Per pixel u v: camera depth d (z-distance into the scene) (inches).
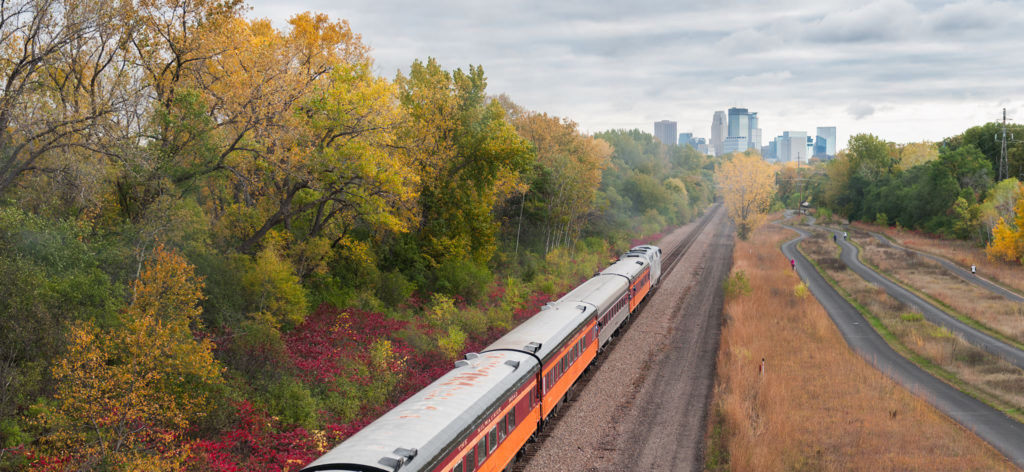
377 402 950.4
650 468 789.9
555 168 2495.1
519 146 1701.5
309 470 499.8
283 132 1021.8
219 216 1141.7
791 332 1480.1
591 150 2974.9
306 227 1336.1
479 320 1343.5
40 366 649.0
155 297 721.6
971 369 1230.9
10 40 788.0
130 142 856.9
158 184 884.6
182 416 666.2
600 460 813.2
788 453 797.9
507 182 1948.8
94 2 840.9
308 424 821.9
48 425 580.1
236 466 687.1
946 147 5300.2
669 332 1531.7
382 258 1560.0
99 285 754.8
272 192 1195.3
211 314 934.4
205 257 979.9
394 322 1259.8
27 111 773.3
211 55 997.8
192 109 935.7
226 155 994.1
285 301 1043.3
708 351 1355.8
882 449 823.7
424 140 1560.0
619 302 1466.5
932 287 2177.7
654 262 2094.0
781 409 949.2
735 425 880.9
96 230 863.7
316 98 1084.5
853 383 1106.7
